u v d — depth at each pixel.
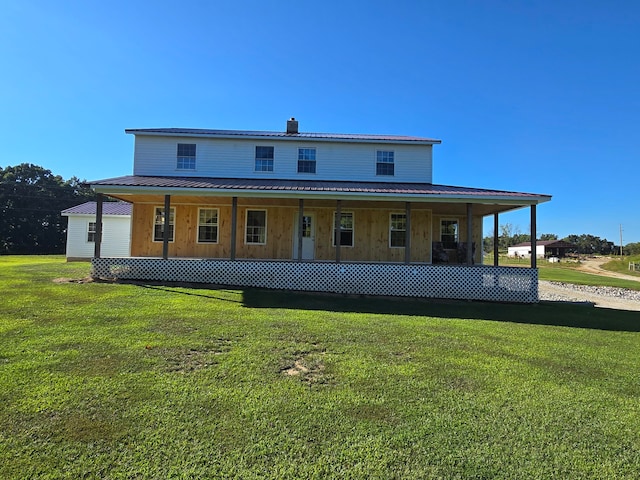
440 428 3.56
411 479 2.84
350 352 5.70
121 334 6.09
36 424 3.37
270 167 16.27
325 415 3.71
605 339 7.49
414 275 12.42
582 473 2.99
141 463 2.90
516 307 11.46
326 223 15.72
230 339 6.07
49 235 53.72
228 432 3.36
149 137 16.09
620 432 3.62
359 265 12.40
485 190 13.76
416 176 16.50
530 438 3.45
